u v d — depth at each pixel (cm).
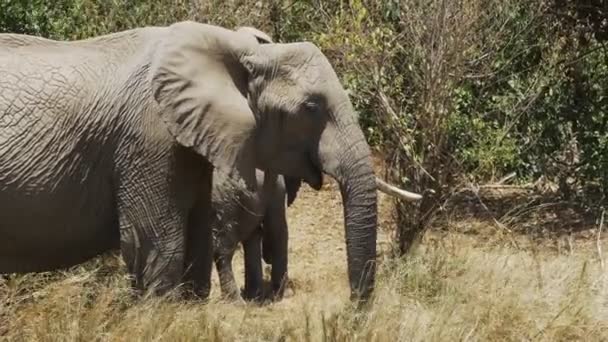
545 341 1146
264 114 1069
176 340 1034
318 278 1465
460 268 1316
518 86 1720
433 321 1120
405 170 1456
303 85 1062
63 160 1064
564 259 1362
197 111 1047
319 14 1700
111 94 1066
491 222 1631
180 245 1082
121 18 1647
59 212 1074
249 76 1073
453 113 1562
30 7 1562
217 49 1070
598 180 1753
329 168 1059
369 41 1459
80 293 1120
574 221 1652
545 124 1767
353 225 1059
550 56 1717
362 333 1061
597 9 1700
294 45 1079
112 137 1066
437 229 1527
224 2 1641
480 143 1750
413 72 1445
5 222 1072
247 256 1394
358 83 1498
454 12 1427
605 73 1786
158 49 1066
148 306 1055
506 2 1545
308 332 1066
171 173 1066
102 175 1073
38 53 1085
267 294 1415
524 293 1227
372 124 1656
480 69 1576
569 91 1759
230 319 1125
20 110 1062
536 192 1795
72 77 1072
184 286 1140
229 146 1051
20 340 1049
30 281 1196
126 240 1080
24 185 1061
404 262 1336
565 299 1204
